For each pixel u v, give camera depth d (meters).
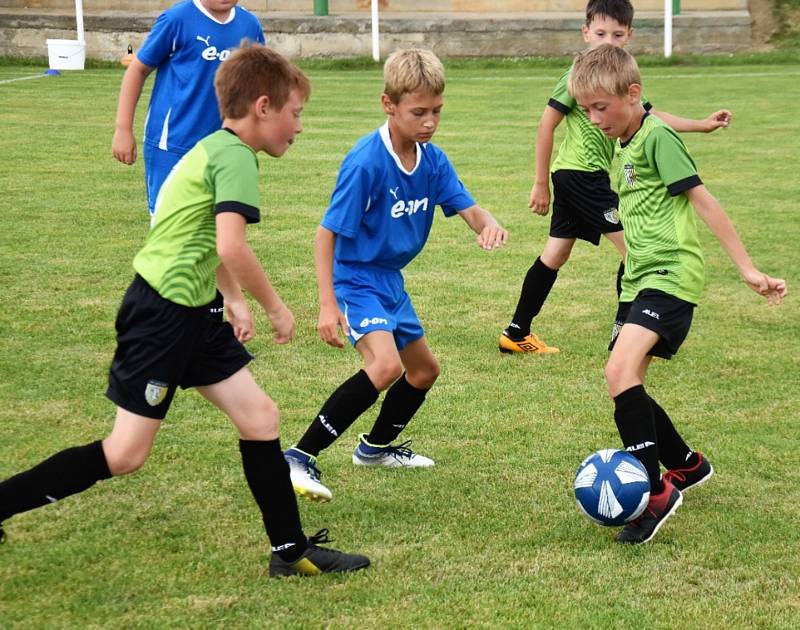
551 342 10.64
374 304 7.07
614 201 10.12
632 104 6.83
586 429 8.32
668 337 6.70
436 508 6.92
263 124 5.81
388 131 6.90
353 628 5.39
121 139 9.58
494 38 43.00
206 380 5.83
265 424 5.86
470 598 5.72
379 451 7.56
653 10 44.84
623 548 6.36
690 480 7.08
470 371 9.74
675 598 5.76
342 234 6.81
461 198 7.27
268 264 13.34
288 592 5.75
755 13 44.44
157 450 7.74
